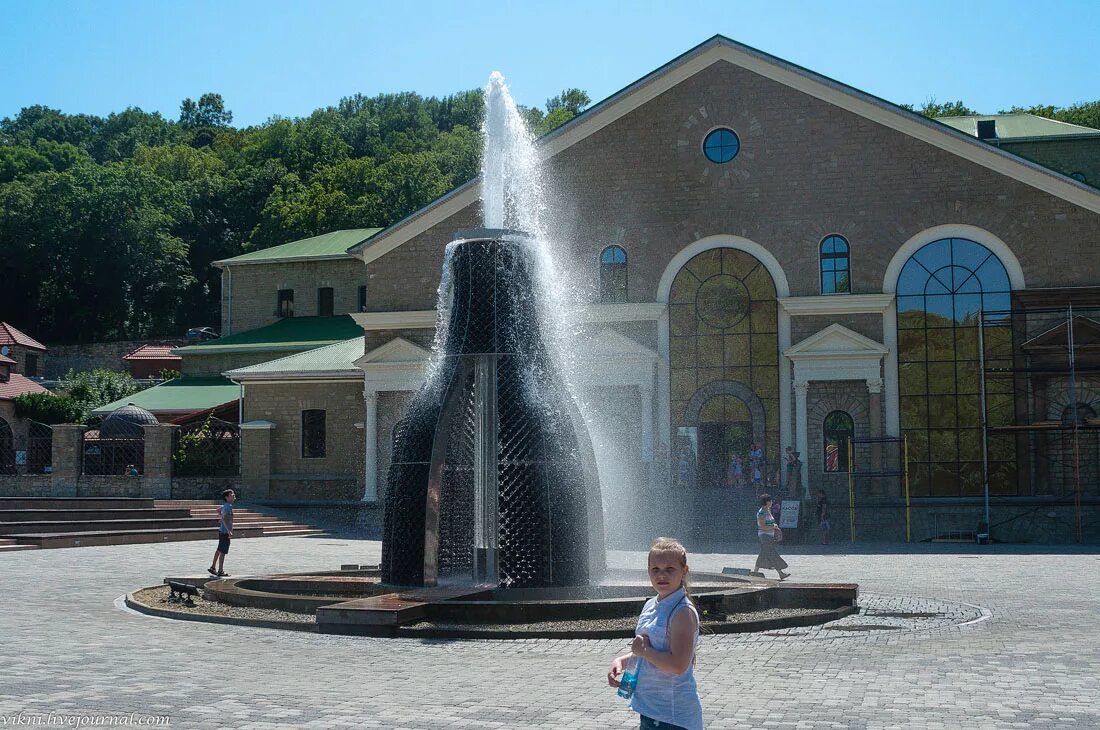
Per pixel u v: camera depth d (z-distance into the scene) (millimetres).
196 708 10367
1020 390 41656
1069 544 38656
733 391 43938
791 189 43938
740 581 19781
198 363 66000
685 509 40812
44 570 26359
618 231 45062
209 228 123375
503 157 21703
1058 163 54062
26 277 110312
